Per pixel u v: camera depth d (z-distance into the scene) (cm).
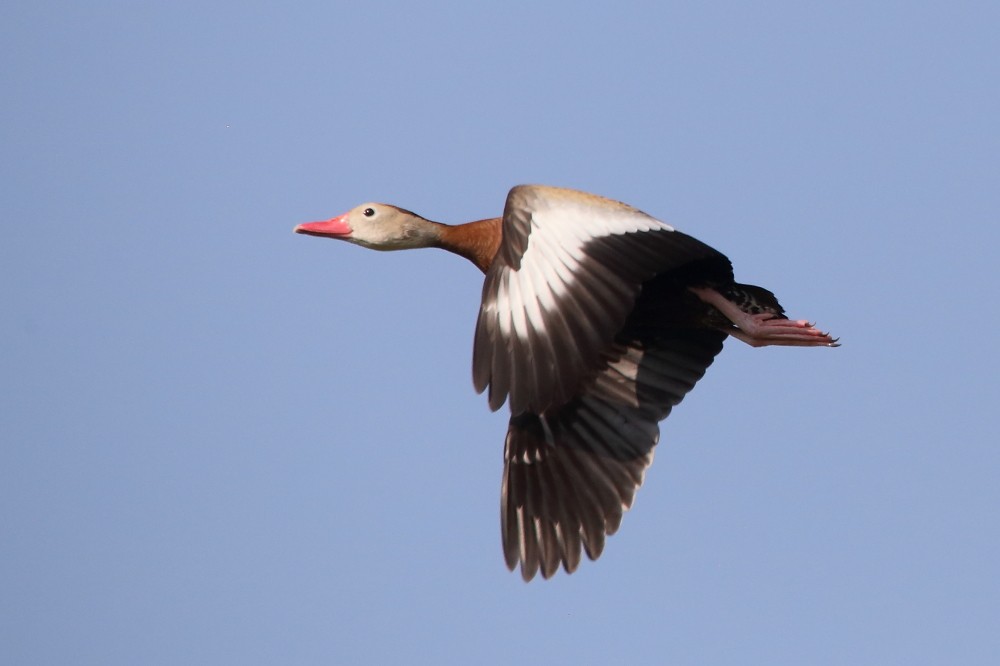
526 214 1188
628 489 1332
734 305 1286
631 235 1175
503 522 1350
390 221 1533
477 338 1160
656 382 1354
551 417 1362
